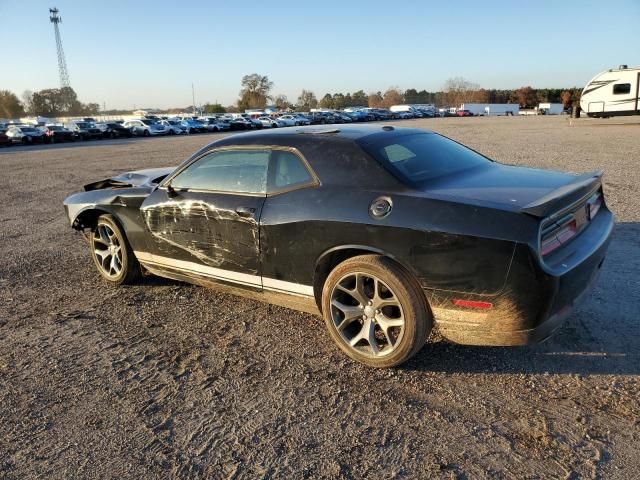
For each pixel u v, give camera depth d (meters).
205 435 2.87
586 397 3.04
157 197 4.54
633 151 15.31
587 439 2.68
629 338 3.68
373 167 3.46
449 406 3.03
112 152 26.00
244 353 3.78
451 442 2.72
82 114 121.06
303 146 3.75
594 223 3.66
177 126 50.31
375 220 3.24
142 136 47.59
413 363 3.53
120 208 4.88
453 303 3.09
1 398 3.33
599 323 3.91
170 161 19.50
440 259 3.05
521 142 20.03
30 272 5.92
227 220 3.99
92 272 5.82
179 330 4.21
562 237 3.14
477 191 3.26
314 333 4.05
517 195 3.17
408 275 3.21
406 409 3.02
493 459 2.57
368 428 2.87
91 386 3.42
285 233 3.66
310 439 2.80
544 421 2.84
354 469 2.55
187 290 5.10
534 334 2.99
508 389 3.17
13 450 2.82
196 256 4.32
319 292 3.72
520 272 2.87
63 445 2.84
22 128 41.75
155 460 2.69
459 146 4.41
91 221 5.39
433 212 3.09
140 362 3.71
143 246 4.80
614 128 27.88
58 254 6.65
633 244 5.71
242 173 4.01
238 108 122.19
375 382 3.32
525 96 114.44
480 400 3.07
